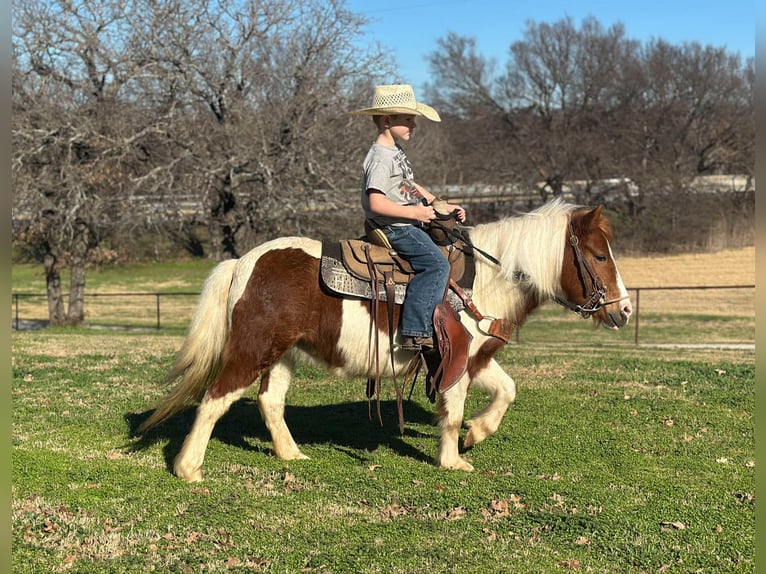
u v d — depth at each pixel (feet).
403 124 17.70
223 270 17.99
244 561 13.62
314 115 71.36
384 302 17.71
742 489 17.74
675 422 23.79
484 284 18.57
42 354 36.96
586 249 18.44
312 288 17.48
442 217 18.24
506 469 19.20
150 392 27.63
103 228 74.59
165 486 17.35
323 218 72.38
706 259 115.03
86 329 65.41
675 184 131.54
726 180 143.95
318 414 25.11
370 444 21.53
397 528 15.16
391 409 25.76
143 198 69.36
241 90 72.28
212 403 17.58
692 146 161.38
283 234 71.82
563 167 142.92
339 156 71.36
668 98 163.94
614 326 18.89
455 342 17.54
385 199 17.11
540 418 24.17
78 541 14.21
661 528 15.31
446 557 13.82
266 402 19.75
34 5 65.72
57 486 17.12
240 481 17.90
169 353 37.91
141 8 68.49
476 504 16.53
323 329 17.62
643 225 129.39
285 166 69.92
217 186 71.72
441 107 173.06
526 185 144.87
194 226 85.40
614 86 164.86
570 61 168.45
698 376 31.19
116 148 66.64
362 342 17.72
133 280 114.42
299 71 71.41
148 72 69.10
